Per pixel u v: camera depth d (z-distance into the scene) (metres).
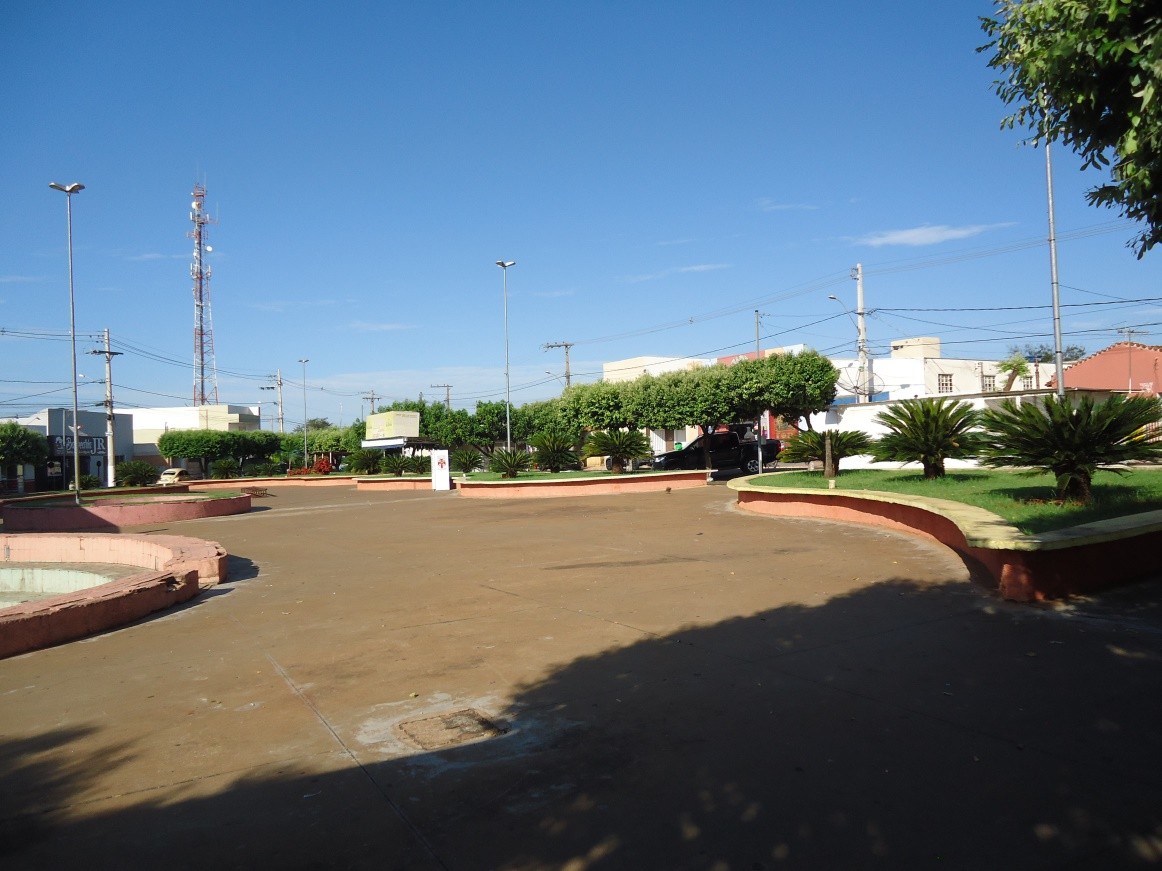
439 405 60.12
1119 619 6.61
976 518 8.96
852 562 9.95
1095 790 3.79
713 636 6.74
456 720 5.04
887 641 6.36
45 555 15.27
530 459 32.34
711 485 26.91
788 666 5.84
